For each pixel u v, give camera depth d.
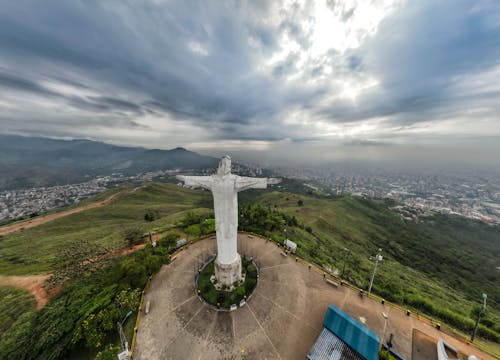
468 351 20.92
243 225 47.16
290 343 21.73
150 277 30.23
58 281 29.98
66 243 47.53
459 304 45.75
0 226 71.44
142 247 40.44
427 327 23.56
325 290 28.62
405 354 20.75
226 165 24.39
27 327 22.45
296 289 28.66
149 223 60.56
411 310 26.16
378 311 25.52
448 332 22.98
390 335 22.34
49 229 63.16
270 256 35.88
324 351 20.08
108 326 21.28
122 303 23.70
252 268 31.83
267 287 28.92
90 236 52.31
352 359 19.30
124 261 29.31
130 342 21.64
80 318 22.31
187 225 48.62
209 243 39.97
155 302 26.52
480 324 24.36
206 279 29.97
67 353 20.42
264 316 24.66
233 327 23.30
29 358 19.42
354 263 54.28
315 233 71.88
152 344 21.58
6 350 20.17
